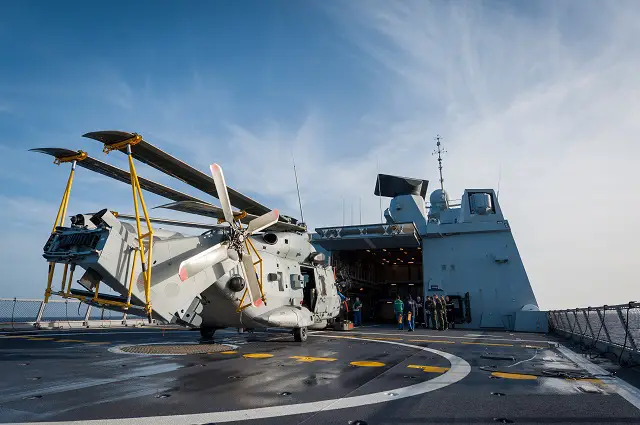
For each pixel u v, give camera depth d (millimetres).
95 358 8492
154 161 9078
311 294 15961
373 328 22672
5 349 9859
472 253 25078
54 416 4297
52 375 6566
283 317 12477
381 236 23938
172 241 9531
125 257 8148
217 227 10492
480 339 15148
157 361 8242
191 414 4457
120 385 5875
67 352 9375
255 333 16797
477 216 25859
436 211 31156
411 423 4301
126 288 8109
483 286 24375
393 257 34000
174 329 19031
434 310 22438
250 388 5836
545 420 4504
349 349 11125
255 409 4707
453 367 8086
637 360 8406
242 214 11422
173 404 4871
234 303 11453
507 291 23875
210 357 9023
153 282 8828
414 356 9758
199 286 10008
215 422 4199
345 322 20656
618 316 9391
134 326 20812
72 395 5230
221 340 13391
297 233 15102
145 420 4207
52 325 17531
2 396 5148
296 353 10070
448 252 25578
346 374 7117
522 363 8820
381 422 4312
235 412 4566
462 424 4305
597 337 11117
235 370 7348
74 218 8188
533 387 6234
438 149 34469
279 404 4957
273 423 4203
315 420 4336
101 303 8312
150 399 5090
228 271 10992
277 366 7898
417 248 27750
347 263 30016
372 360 8992
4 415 4305
